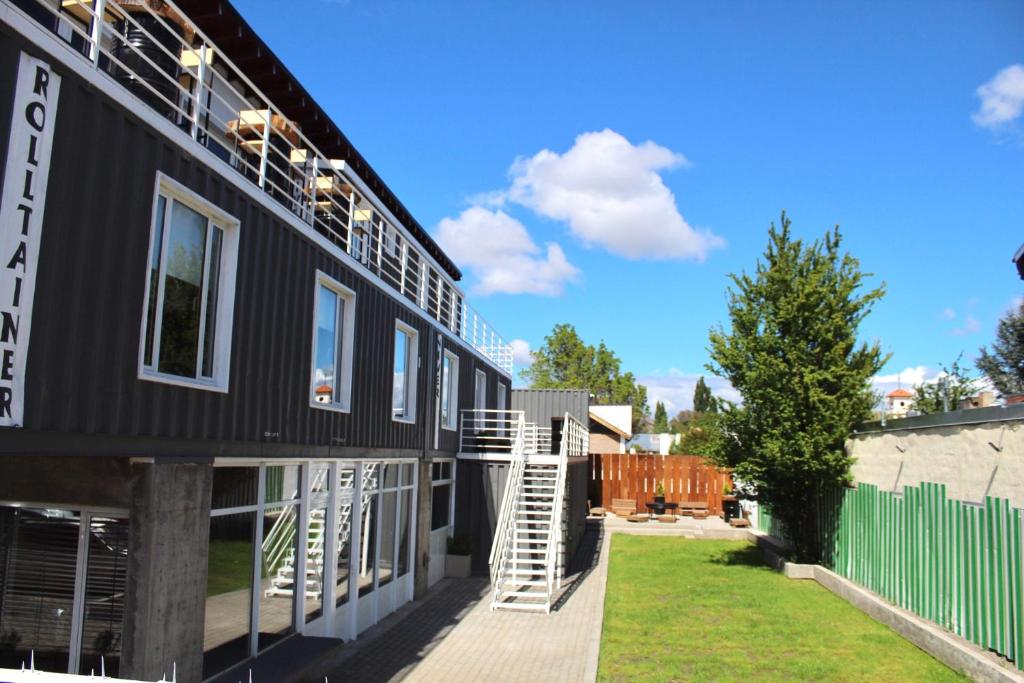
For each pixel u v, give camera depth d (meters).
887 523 13.00
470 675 9.48
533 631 11.90
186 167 6.81
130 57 9.00
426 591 15.02
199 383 7.05
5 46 4.80
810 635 11.18
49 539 6.89
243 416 7.82
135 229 6.04
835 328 16.27
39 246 5.03
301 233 9.22
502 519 14.58
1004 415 9.63
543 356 55.25
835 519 15.97
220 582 7.68
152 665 6.18
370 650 10.70
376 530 12.51
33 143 4.98
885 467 14.23
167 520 6.44
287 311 8.88
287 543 9.26
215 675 7.52
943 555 10.77
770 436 16.39
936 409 23.14
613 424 41.19
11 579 6.92
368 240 12.24
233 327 7.62
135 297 6.04
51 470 6.50
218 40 10.52
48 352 5.13
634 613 12.80
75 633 6.70
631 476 31.91
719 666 9.56
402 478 13.99
